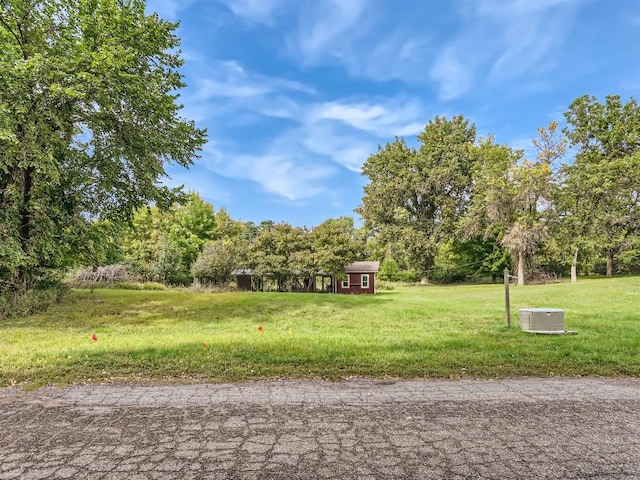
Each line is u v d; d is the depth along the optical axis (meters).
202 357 5.99
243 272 31.62
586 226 29.80
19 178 13.09
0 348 6.78
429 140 45.97
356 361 5.82
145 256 35.03
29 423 3.52
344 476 2.60
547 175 30.55
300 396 4.30
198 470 2.68
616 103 30.41
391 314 13.78
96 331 9.64
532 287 28.06
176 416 3.70
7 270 13.20
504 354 6.36
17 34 12.77
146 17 13.82
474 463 2.79
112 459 2.84
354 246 29.05
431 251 42.09
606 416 3.75
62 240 14.20
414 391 4.51
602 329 9.45
